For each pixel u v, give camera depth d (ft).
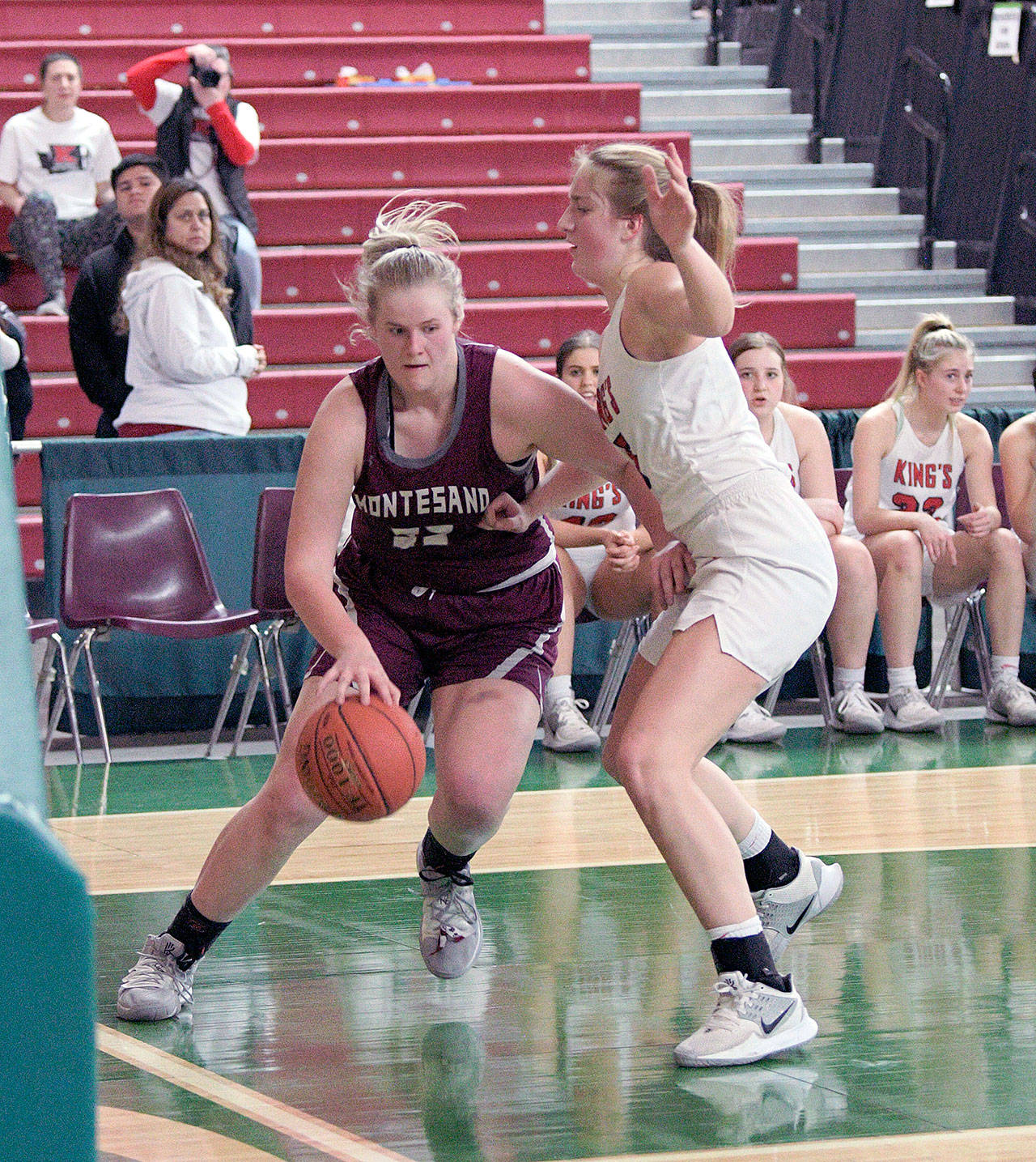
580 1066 16.56
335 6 75.36
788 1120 14.71
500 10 77.25
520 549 18.19
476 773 17.43
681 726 16.11
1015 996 18.81
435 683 18.52
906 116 68.85
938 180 66.64
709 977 19.88
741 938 16.55
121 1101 15.61
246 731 41.24
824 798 31.30
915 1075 16.03
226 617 37.04
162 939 18.80
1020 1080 15.80
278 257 60.44
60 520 38.91
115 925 22.86
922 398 39.78
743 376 36.60
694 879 16.39
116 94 66.59
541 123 70.95
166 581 37.68
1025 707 39.45
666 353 16.60
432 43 73.15
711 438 16.63
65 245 57.06
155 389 41.65
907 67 68.69
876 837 27.86
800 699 45.24
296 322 57.52
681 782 16.11
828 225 67.36
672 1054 16.85
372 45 72.33
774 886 19.30
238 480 40.09
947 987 19.24
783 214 68.59
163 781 34.68
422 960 20.94
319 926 22.86
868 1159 13.64
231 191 55.26
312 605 16.16
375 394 17.02
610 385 17.02
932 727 39.42
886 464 39.99
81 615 36.35
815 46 73.10
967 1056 16.62
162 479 39.50
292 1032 17.93
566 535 36.65
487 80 73.87
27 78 69.56
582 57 74.74
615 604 37.70
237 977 20.30
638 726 16.28
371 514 17.51
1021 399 60.29
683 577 17.34
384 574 18.21
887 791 31.99
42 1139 3.84
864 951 20.89
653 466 17.03
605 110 71.46
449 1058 16.89
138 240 43.60
